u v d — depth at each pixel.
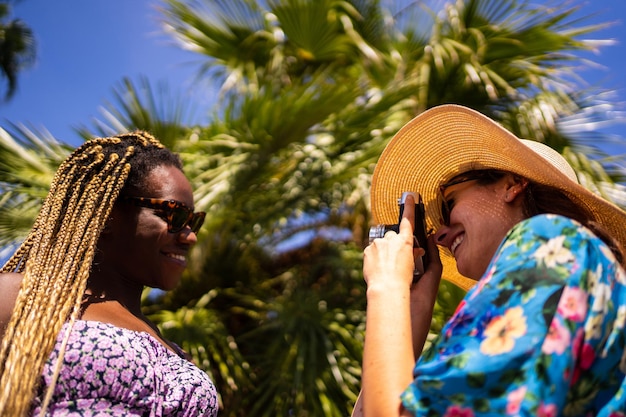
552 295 1.04
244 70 6.15
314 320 4.86
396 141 1.67
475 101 5.70
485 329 1.06
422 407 1.05
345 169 5.23
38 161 4.97
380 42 6.27
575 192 1.33
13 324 1.34
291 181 5.37
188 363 1.51
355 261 5.31
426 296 1.52
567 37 5.70
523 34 5.72
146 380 1.35
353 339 4.79
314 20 5.96
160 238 1.55
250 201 5.35
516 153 1.37
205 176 5.03
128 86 4.92
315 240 5.66
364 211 5.57
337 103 5.03
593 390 1.06
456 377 1.03
